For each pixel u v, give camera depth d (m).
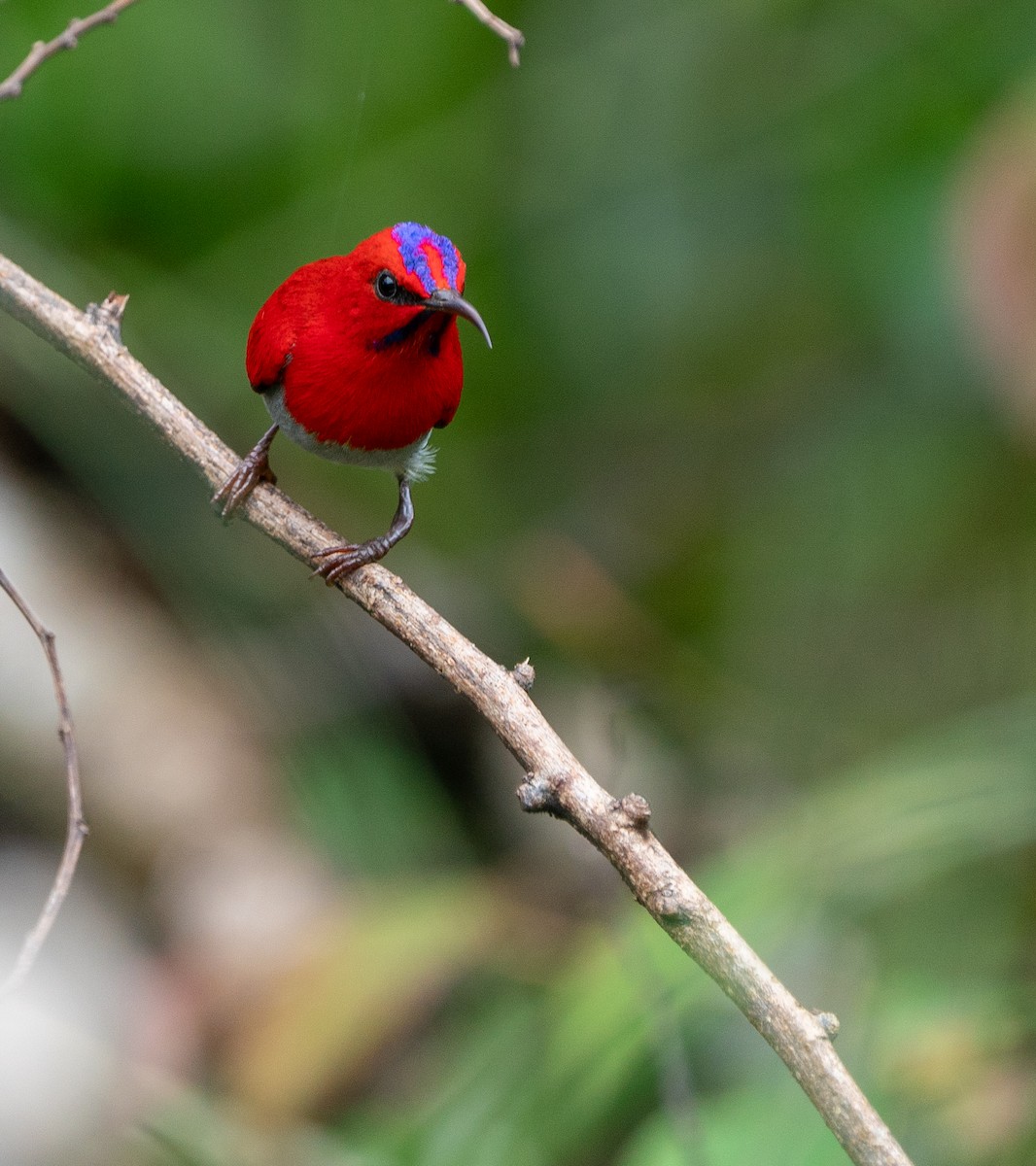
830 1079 4.73
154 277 12.46
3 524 11.80
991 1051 7.91
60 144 12.23
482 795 12.59
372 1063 9.30
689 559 14.93
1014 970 8.95
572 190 13.57
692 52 13.27
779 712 13.43
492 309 13.83
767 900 8.59
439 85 12.91
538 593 13.73
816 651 13.80
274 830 11.17
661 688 13.62
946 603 13.52
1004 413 9.70
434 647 5.96
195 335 12.45
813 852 8.70
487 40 12.94
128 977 10.16
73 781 5.74
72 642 11.47
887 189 12.26
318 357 7.23
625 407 14.77
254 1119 8.50
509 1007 8.73
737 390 14.91
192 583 12.43
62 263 12.12
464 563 13.77
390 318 7.07
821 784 11.60
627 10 13.20
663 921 5.00
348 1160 7.98
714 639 14.39
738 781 12.96
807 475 14.48
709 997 7.98
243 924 10.27
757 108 13.17
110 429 12.43
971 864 9.47
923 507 13.77
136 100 12.33
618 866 5.14
